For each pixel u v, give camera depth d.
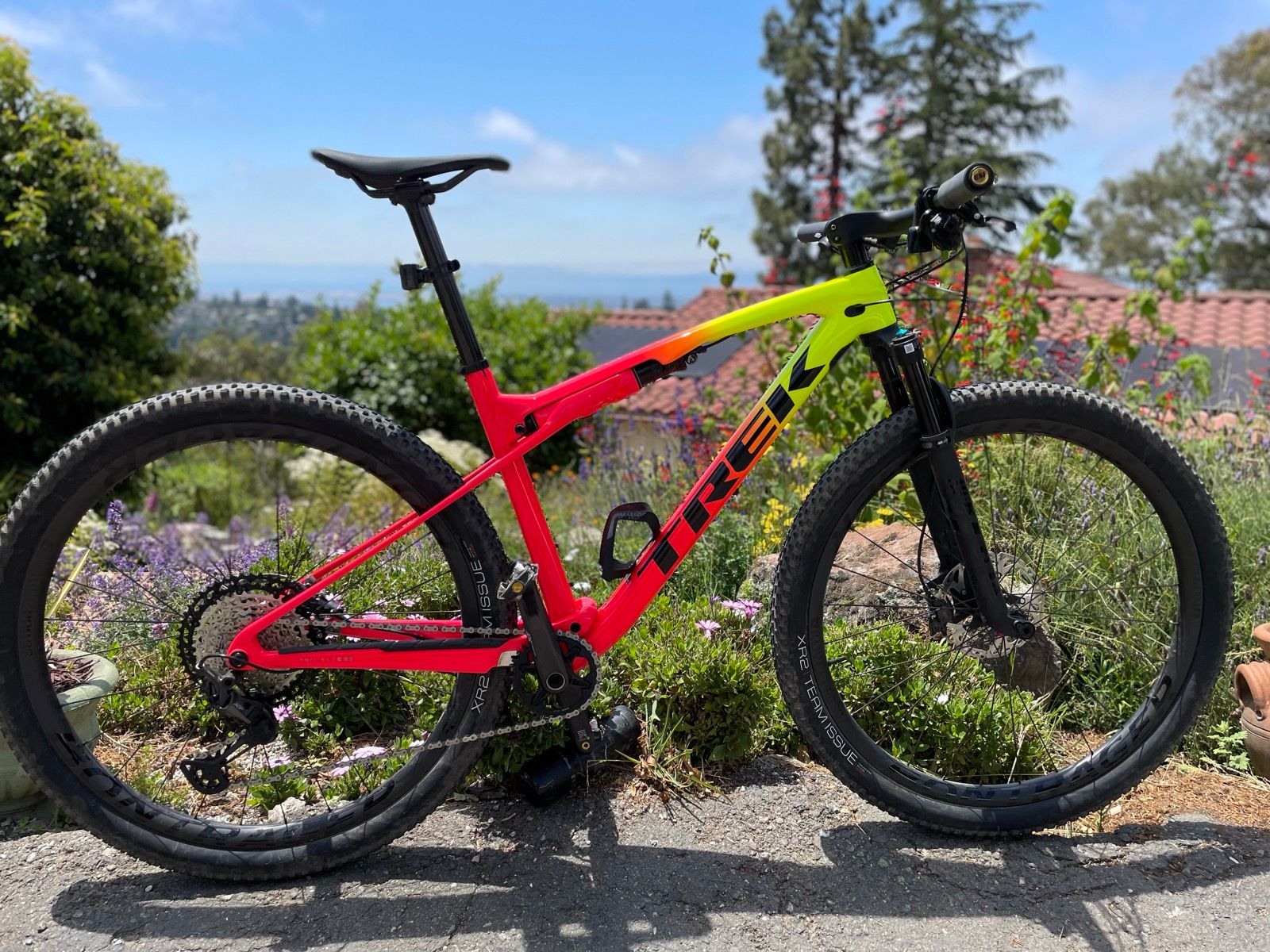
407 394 10.77
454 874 1.84
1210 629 1.98
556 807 2.04
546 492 7.03
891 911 1.75
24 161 7.59
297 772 1.91
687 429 4.57
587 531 4.29
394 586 2.22
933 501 2.00
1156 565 2.59
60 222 7.99
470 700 1.89
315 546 2.63
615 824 1.98
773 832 1.97
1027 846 1.96
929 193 1.82
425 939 1.67
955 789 1.99
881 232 1.95
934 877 1.85
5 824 1.99
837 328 1.92
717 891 1.79
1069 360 4.16
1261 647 2.38
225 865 1.80
